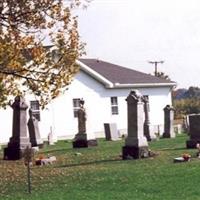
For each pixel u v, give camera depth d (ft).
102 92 155.02
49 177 58.34
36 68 71.20
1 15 65.98
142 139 73.72
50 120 138.92
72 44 71.61
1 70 68.44
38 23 68.18
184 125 146.00
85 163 70.95
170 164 62.03
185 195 42.96
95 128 152.15
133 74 172.45
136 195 44.01
